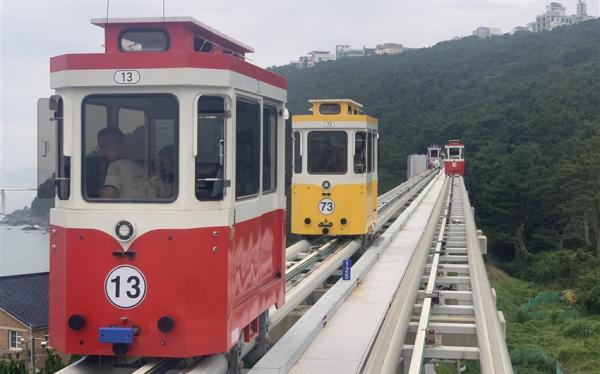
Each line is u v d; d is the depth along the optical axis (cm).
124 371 578
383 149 8038
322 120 1504
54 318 559
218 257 551
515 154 6469
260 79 655
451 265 1284
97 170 557
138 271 542
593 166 5050
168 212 543
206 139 562
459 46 13962
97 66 550
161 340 539
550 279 4462
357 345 768
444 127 8400
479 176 6850
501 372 605
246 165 629
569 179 5388
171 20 576
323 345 766
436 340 789
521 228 5781
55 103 564
